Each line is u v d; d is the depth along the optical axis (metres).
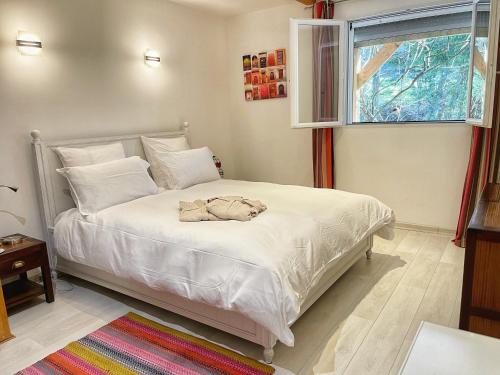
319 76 4.20
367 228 2.86
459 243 3.55
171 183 3.59
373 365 1.95
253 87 4.81
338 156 4.37
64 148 3.09
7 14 2.79
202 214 2.47
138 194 3.17
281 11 4.41
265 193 3.16
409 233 3.95
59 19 3.12
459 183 3.72
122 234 2.48
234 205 2.56
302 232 2.25
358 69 4.40
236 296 1.90
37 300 2.78
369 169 4.20
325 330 2.27
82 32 3.30
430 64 4.02
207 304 2.07
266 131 4.84
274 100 4.68
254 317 1.86
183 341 2.20
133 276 2.38
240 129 5.07
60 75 3.16
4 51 2.80
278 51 4.52
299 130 4.57
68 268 3.01
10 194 2.90
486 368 0.95
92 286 3.00
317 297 2.42
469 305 1.66
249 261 1.93
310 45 4.12
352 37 4.24
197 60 4.54
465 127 3.59
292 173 4.74
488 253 1.58
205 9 4.47
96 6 3.40
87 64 3.36
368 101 4.44
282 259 1.97
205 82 4.69
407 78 4.18
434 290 2.72
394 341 2.14
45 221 3.06
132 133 3.83
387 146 4.04
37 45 2.94
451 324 2.28
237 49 4.87
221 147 5.05
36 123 3.03
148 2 3.88
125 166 3.18
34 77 2.99
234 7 4.41
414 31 4.00
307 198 2.94
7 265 2.47
